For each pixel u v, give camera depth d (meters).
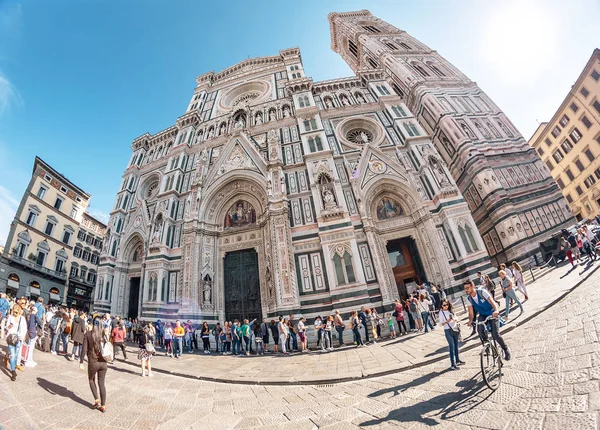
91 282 48.06
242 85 40.12
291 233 23.25
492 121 31.41
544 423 4.09
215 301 23.39
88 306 46.59
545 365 6.10
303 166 26.55
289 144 28.81
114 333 13.85
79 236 47.34
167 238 26.41
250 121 32.94
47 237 37.31
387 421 5.48
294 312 19.66
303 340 16.20
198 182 27.88
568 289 11.50
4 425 4.82
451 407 5.51
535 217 25.02
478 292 7.25
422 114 34.84
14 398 6.24
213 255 25.19
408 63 40.31
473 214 27.97
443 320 8.16
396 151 27.28
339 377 9.24
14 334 8.03
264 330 17.23
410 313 16.86
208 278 23.88
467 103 33.31
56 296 38.34
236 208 27.67
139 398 7.95
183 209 28.48
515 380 5.87
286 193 25.16
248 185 27.50
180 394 8.68
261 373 11.30
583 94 38.53
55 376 8.81
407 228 24.09
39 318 13.32
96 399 6.73
